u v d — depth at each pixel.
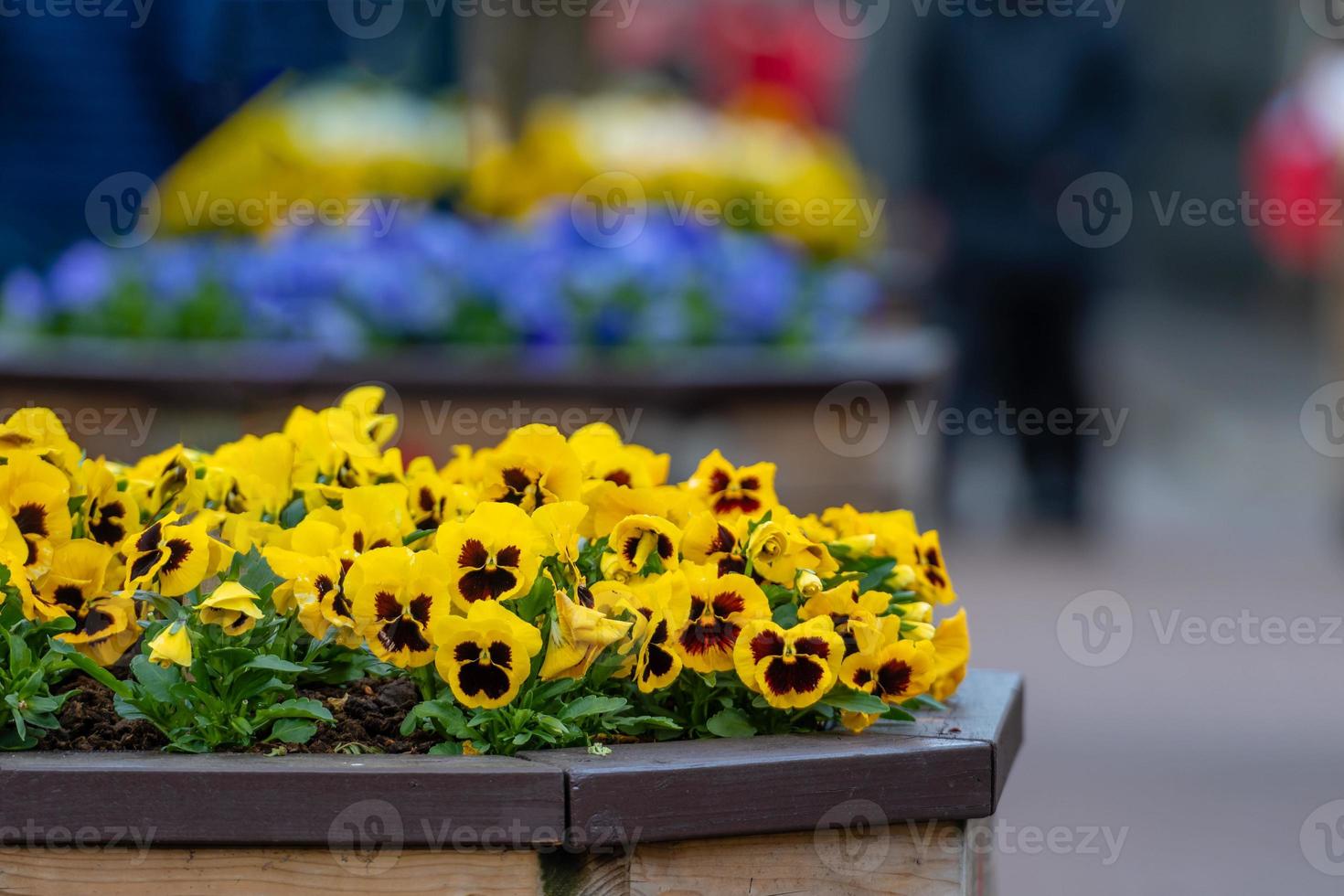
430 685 2.88
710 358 6.96
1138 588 10.37
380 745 2.83
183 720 2.80
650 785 2.62
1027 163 12.18
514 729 2.76
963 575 10.77
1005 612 9.66
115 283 7.21
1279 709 7.72
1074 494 12.59
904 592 3.25
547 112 9.30
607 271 7.19
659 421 6.47
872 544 3.19
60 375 6.28
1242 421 18.14
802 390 6.59
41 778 2.58
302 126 7.96
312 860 2.62
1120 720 7.52
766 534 2.91
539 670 2.80
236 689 2.78
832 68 14.77
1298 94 13.41
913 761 2.76
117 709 2.80
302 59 7.82
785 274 7.47
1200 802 6.35
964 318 12.41
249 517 3.21
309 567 2.80
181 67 7.58
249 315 7.09
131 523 3.04
